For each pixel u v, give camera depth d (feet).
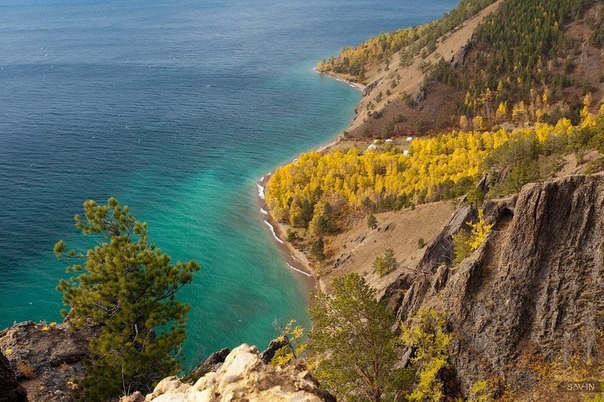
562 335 173.99
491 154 552.00
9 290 480.23
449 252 317.01
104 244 139.74
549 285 184.34
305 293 490.90
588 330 170.30
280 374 76.43
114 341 122.01
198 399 73.00
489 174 449.89
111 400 121.19
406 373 135.13
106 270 134.82
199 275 518.37
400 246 463.42
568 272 183.32
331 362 135.13
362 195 623.36
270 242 582.76
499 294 191.83
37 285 489.67
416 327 196.75
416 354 190.70
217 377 77.97
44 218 616.39
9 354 128.26
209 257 550.77
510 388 171.63
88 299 129.59
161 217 634.02
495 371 177.47
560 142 499.92
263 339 427.74
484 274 201.77
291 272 525.75
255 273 523.29
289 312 462.60
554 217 192.03
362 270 467.52
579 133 440.86
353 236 560.20
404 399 168.86
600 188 187.11
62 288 135.03
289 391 71.97
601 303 172.35
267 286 502.38
